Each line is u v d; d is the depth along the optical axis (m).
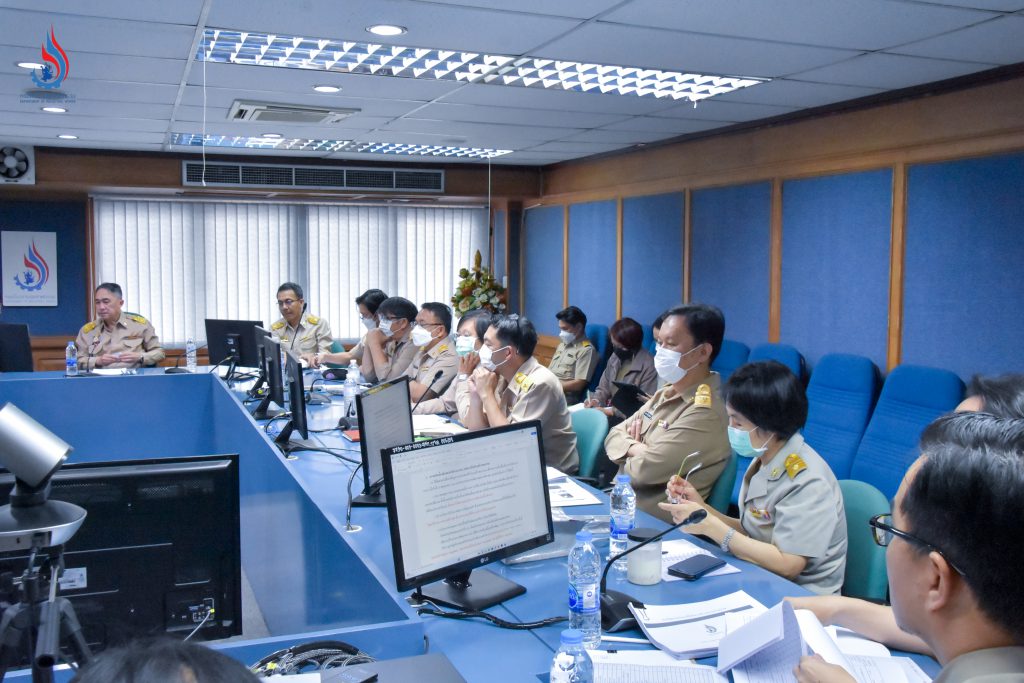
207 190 6.85
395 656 1.42
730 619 1.76
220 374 5.51
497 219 8.41
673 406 3.07
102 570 1.59
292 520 2.35
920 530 0.88
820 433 4.36
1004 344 3.82
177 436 4.77
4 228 6.97
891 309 4.36
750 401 2.22
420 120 5.11
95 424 4.62
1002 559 0.82
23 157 6.17
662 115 4.96
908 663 1.56
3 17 2.97
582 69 3.91
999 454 0.85
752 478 2.34
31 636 1.15
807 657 1.32
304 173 6.97
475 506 1.90
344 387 4.67
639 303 6.45
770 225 5.15
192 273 7.55
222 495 1.65
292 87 4.16
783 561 2.11
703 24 3.05
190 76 3.91
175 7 2.85
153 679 0.62
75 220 7.16
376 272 8.12
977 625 0.85
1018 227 3.74
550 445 3.41
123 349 5.91
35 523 1.15
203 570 1.65
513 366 3.52
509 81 4.08
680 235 5.95
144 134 5.65
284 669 1.30
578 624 1.71
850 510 2.31
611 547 2.18
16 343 5.38
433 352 4.77
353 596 1.71
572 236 7.32
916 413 3.85
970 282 3.96
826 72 3.82
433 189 7.39
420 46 3.42
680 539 2.34
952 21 2.98
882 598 2.18
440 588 1.94
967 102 3.93
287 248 7.84
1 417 1.15
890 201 4.36
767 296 5.20
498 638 1.73
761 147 5.20
